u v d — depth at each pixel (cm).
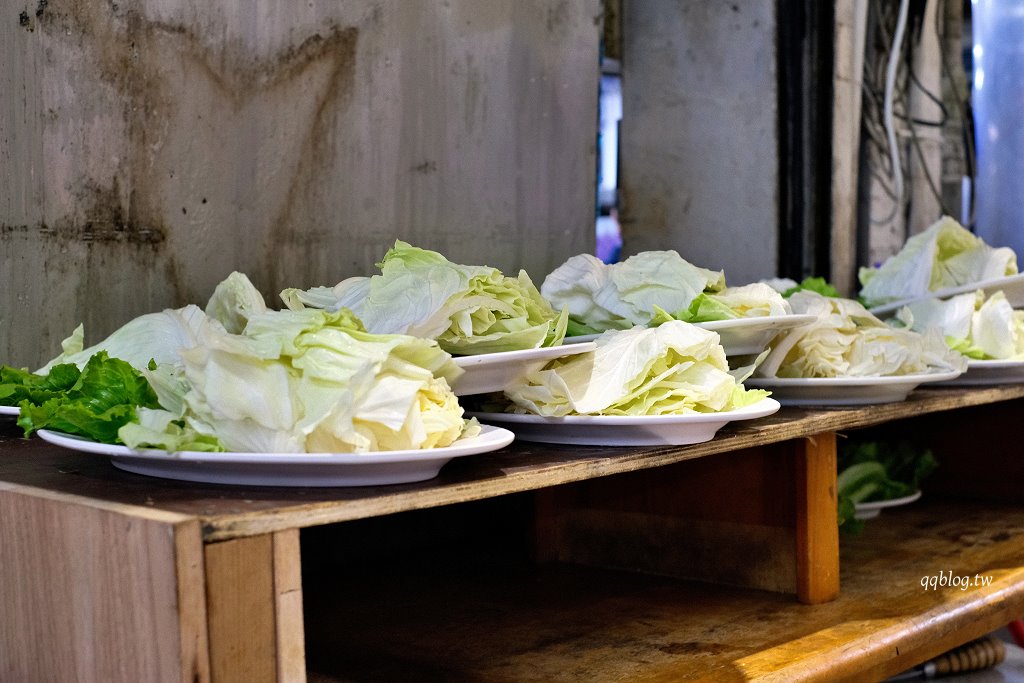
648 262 151
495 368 118
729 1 282
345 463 90
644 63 298
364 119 184
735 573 160
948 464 234
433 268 120
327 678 123
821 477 153
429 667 127
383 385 94
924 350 178
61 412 97
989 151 298
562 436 124
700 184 292
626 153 304
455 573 171
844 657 129
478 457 115
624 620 145
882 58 312
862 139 308
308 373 93
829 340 166
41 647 93
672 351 125
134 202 157
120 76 154
